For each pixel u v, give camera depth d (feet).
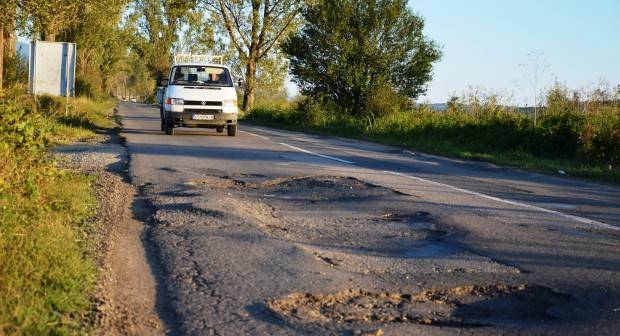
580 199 31.17
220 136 67.21
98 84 172.86
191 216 22.53
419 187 32.30
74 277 14.05
